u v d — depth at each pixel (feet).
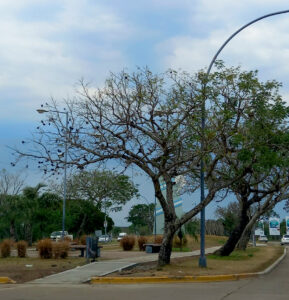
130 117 57.82
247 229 110.01
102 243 170.40
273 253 116.47
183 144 60.03
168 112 58.13
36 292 43.47
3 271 57.88
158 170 63.00
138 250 107.14
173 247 113.80
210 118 59.57
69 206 154.71
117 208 171.53
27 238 142.72
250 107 59.67
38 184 150.41
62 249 77.30
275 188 79.77
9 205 140.05
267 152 59.16
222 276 54.19
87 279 51.75
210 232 216.95
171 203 62.03
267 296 41.37
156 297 40.19
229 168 68.95
